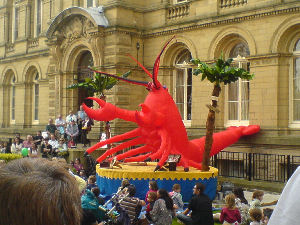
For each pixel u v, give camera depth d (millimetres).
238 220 9961
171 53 21641
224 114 19422
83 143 22484
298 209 2135
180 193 13047
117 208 9383
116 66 21438
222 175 17562
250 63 17938
